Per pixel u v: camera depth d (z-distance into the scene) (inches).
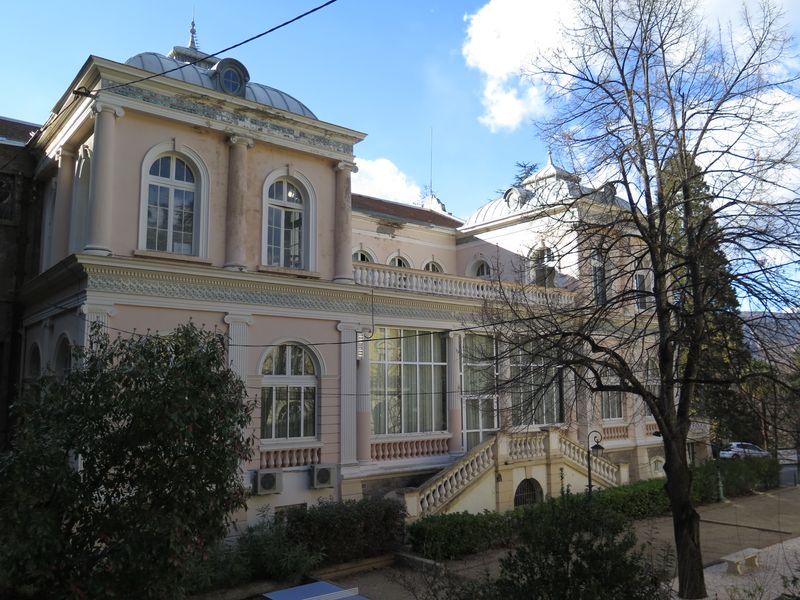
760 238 430.9
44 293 679.7
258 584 510.3
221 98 660.7
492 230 1060.5
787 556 606.9
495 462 748.0
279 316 676.1
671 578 315.9
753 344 450.3
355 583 540.1
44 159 762.8
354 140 761.6
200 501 303.0
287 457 662.5
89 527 300.0
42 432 303.3
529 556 279.3
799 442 428.1
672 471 458.3
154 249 626.8
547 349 470.6
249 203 684.1
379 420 757.3
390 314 768.9
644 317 607.8
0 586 300.4
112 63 597.6
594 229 510.9
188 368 318.0
